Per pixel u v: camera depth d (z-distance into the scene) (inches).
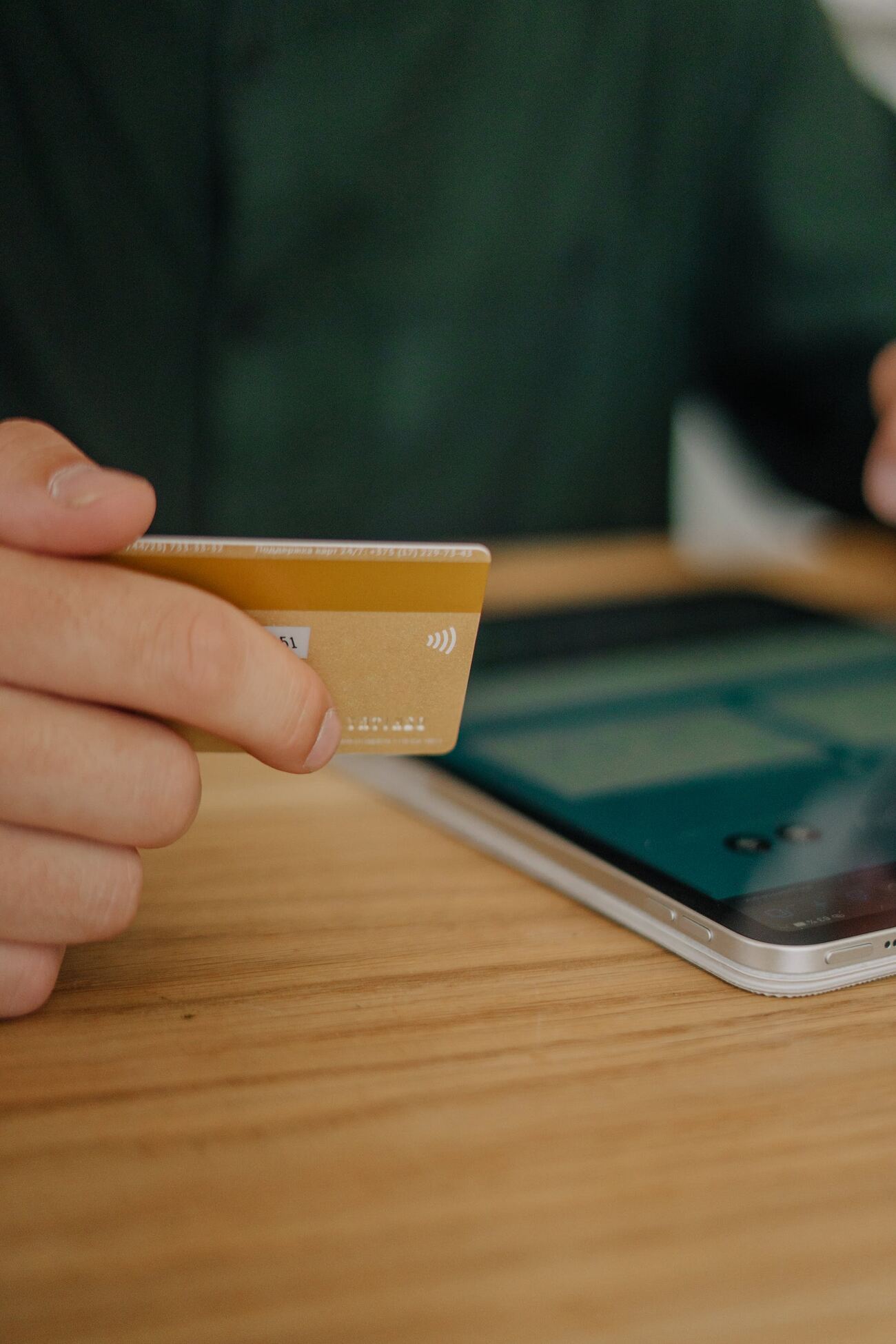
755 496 70.4
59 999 20.1
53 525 19.3
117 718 19.8
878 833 22.5
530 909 21.9
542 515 56.8
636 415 57.3
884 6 73.6
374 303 49.0
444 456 53.0
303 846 23.5
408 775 24.6
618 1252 17.4
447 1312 17.0
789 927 20.5
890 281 48.7
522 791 23.8
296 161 45.1
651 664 30.0
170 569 19.9
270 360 47.3
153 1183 17.9
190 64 43.6
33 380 48.4
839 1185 18.0
